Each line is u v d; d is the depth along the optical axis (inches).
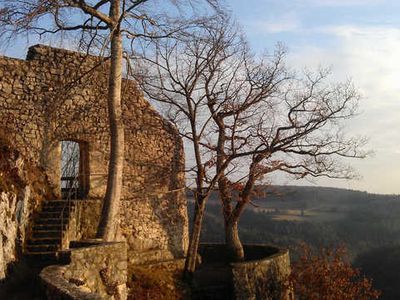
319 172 586.9
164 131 578.9
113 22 454.9
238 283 506.6
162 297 473.7
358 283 585.9
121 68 466.9
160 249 556.4
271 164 585.9
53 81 507.5
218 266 635.5
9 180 406.3
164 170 572.7
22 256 389.7
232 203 640.4
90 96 528.7
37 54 503.8
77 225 477.7
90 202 501.0
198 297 513.0
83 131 520.1
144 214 553.0
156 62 540.4
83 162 530.3
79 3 430.3
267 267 536.7
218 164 569.0
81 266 336.5
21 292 323.6
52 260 393.1
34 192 457.4
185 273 522.9
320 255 619.5
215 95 568.1
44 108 498.6
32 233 426.0
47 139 497.0
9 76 485.7
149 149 565.6
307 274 566.3
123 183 543.2
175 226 575.8
